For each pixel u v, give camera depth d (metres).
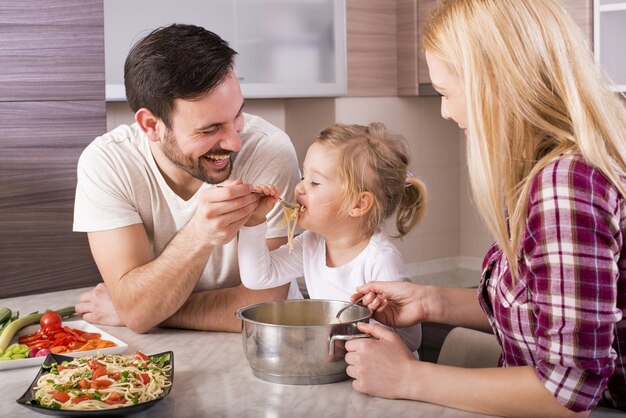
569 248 1.02
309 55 3.41
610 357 1.05
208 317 1.72
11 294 2.67
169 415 1.20
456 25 1.13
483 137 1.10
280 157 1.84
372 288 1.48
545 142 1.11
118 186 1.77
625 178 1.07
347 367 1.28
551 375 1.07
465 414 1.17
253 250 1.65
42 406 1.19
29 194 2.68
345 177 1.59
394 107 3.75
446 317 1.46
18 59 2.63
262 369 1.34
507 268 1.17
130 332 1.73
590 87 1.09
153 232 1.84
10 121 2.64
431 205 3.97
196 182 1.81
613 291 1.03
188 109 1.58
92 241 1.77
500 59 1.09
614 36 3.01
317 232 1.65
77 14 2.71
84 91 2.74
